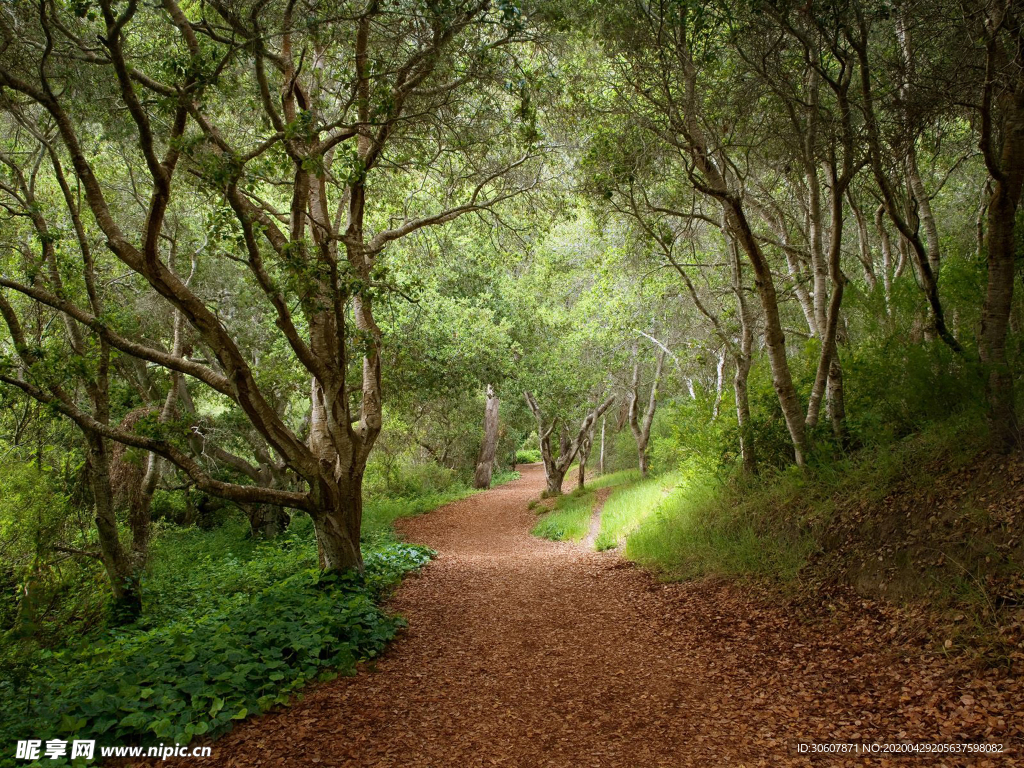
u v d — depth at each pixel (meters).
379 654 6.33
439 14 6.71
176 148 6.14
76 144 6.56
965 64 6.76
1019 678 4.09
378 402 9.16
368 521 18.19
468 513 21.83
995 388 6.19
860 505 7.33
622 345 20.33
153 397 15.39
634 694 5.14
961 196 13.48
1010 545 5.23
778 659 5.52
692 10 7.76
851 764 3.65
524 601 8.59
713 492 11.02
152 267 6.63
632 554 10.66
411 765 4.07
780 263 14.74
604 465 30.28
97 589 9.41
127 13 5.30
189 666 5.16
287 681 5.34
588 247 18.25
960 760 3.49
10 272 10.79
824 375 9.04
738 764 3.84
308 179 7.22
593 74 9.98
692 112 8.54
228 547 15.18
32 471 9.88
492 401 30.17
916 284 8.55
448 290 18.00
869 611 5.92
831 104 9.20
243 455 18.75
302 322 13.76
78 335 9.12
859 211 10.69
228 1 6.93
